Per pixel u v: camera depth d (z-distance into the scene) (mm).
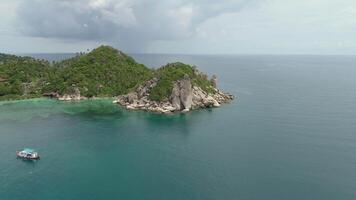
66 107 198000
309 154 115000
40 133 142625
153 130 148000
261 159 110500
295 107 196250
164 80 197625
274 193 87375
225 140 131750
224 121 162625
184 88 186500
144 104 194125
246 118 167875
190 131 145500
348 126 150875
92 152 119688
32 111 185500
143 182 95125
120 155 116500
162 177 98062
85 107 198875
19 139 133875
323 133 139875
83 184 94312
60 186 93062
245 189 89688
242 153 116562
